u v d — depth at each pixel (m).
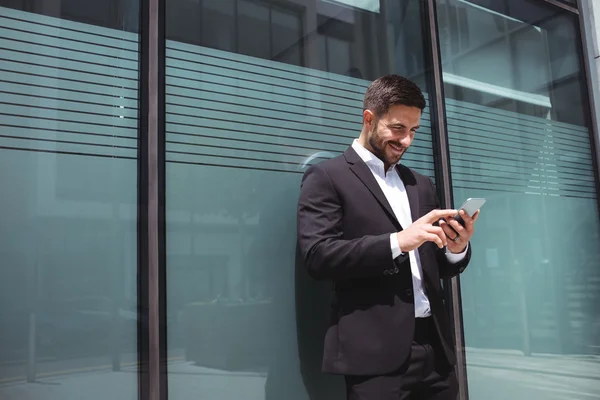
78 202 1.59
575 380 2.75
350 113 2.23
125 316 1.62
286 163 2.02
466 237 1.52
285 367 1.89
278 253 1.94
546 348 2.65
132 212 1.67
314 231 1.55
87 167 1.62
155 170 1.72
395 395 1.47
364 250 1.41
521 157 2.77
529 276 2.66
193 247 1.76
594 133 3.11
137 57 1.75
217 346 1.76
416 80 2.46
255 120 1.97
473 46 2.69
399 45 2.43
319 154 2.12
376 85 1.64
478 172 2.58
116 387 1.59
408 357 1.48
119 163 1.68
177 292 1.72
